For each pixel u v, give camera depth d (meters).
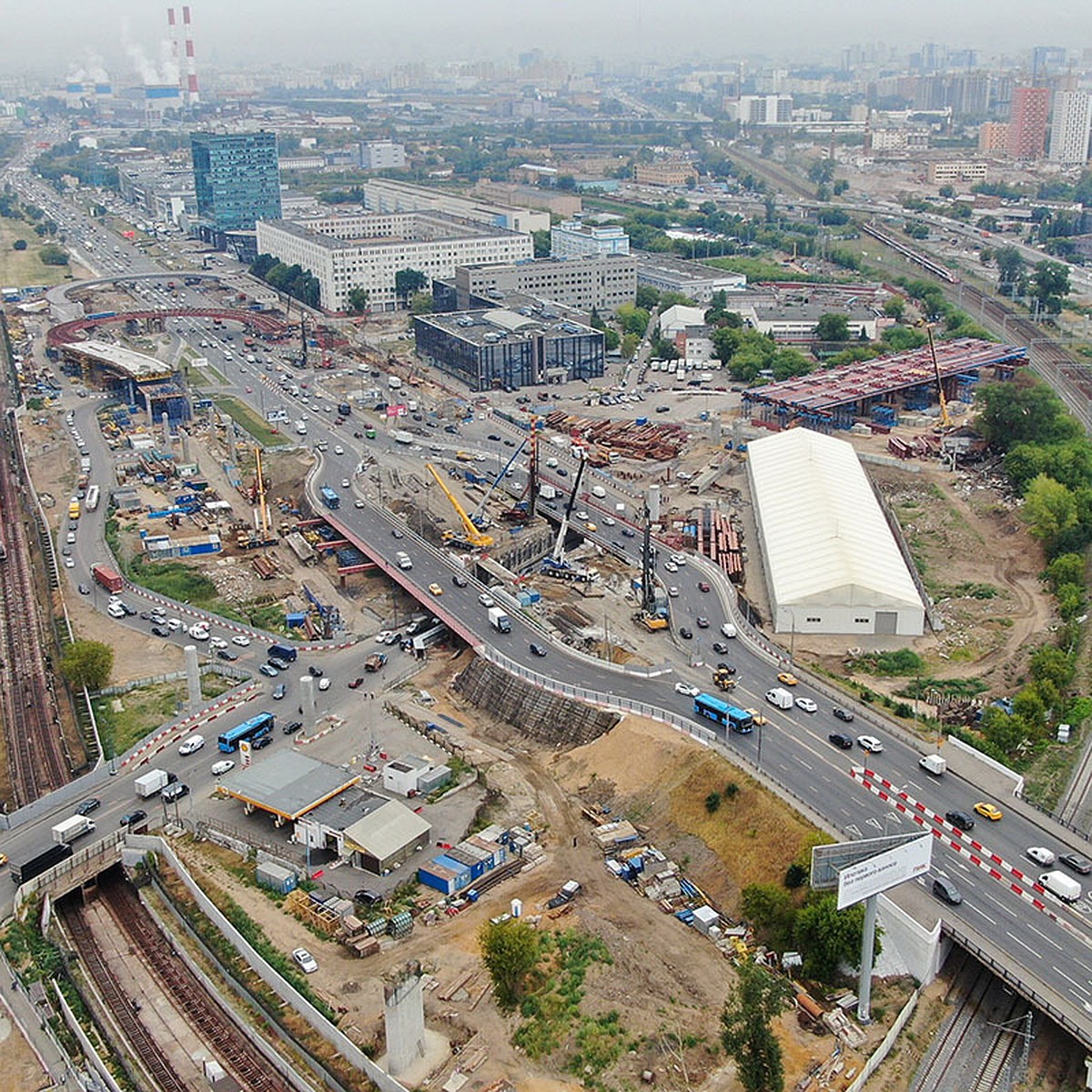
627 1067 153.62
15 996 171.25
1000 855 185.50
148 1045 163.38
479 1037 159.12
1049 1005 153.00
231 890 193.12
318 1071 156.12
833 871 154.00
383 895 189.75
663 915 185.12
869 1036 158.38
